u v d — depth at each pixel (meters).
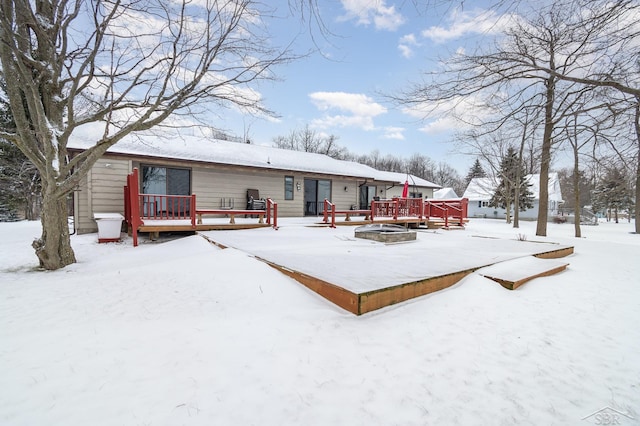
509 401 1.83
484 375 2.08
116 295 3.50
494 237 8.95
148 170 10.13
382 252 5.51
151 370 2.03
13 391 1.81
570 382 2.03
